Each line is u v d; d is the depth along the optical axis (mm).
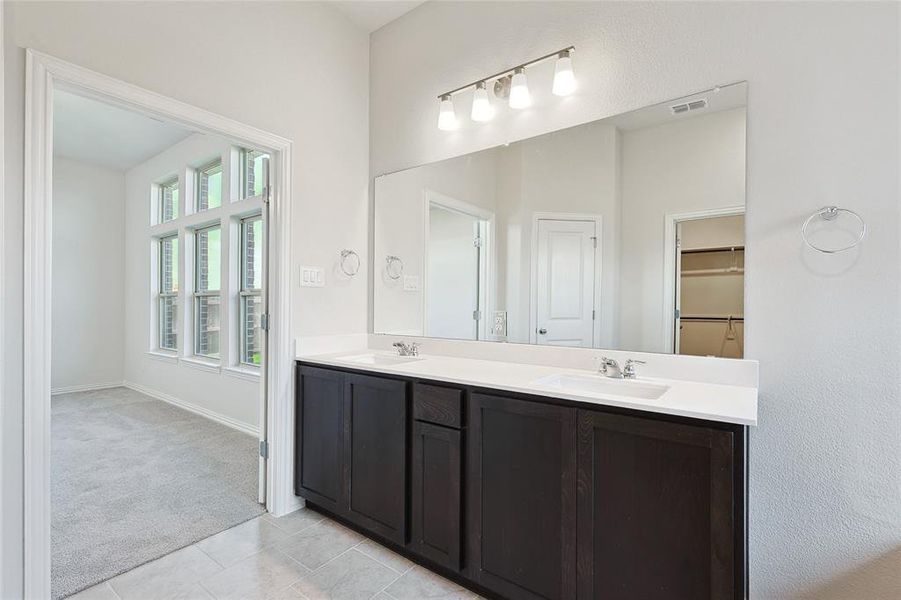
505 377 1729
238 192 3951
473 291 2307
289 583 1731
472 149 2318
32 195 1481
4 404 1432
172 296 5086
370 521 1989
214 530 2123
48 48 1531
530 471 1497
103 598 1622
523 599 1510
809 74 1454
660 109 1761
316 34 2479
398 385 1889
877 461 1351
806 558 1452
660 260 1765
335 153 2582
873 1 1358
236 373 3834
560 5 2020
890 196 1337
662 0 1747
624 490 1306
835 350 1412
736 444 1135
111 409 4430
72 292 5258
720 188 1626
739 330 1583
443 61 2439
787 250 1491
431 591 1698
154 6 1823
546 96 2064
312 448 2273
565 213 2018
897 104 1328
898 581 1318
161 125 4148
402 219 2615
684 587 1207
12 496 1449
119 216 5645
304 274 2410
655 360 1772
